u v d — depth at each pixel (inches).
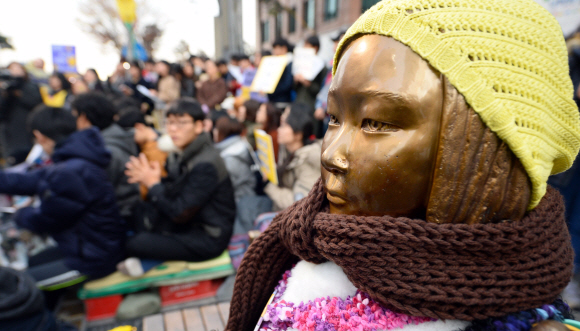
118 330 37.1
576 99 82.0
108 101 91.5
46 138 75.7
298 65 144.4
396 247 17.1
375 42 17.2
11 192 76.9
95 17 604.7
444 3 16.7
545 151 17.2
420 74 16.1
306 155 81.7
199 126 78.7
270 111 116.0
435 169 16.6
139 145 102.6
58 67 313.4
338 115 18.8
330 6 248.7
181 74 272.4
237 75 239.9
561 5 97.7
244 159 106.0
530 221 17.2
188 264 79.1
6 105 191.3
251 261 28.1
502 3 16.8
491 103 15.6
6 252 86.7
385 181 17.0
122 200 90.7
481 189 16.5
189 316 65.7
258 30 438.3
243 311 28.7
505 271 16.8
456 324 17.9
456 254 16.8
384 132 16.7
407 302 17.2
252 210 92.6
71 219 70.5
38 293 52.2
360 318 19.1
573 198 80.2
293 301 22.3
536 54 16.6
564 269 18.7
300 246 21.8
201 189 74.0
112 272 75.9
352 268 18.2
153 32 658.8
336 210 19.6
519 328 16.6
